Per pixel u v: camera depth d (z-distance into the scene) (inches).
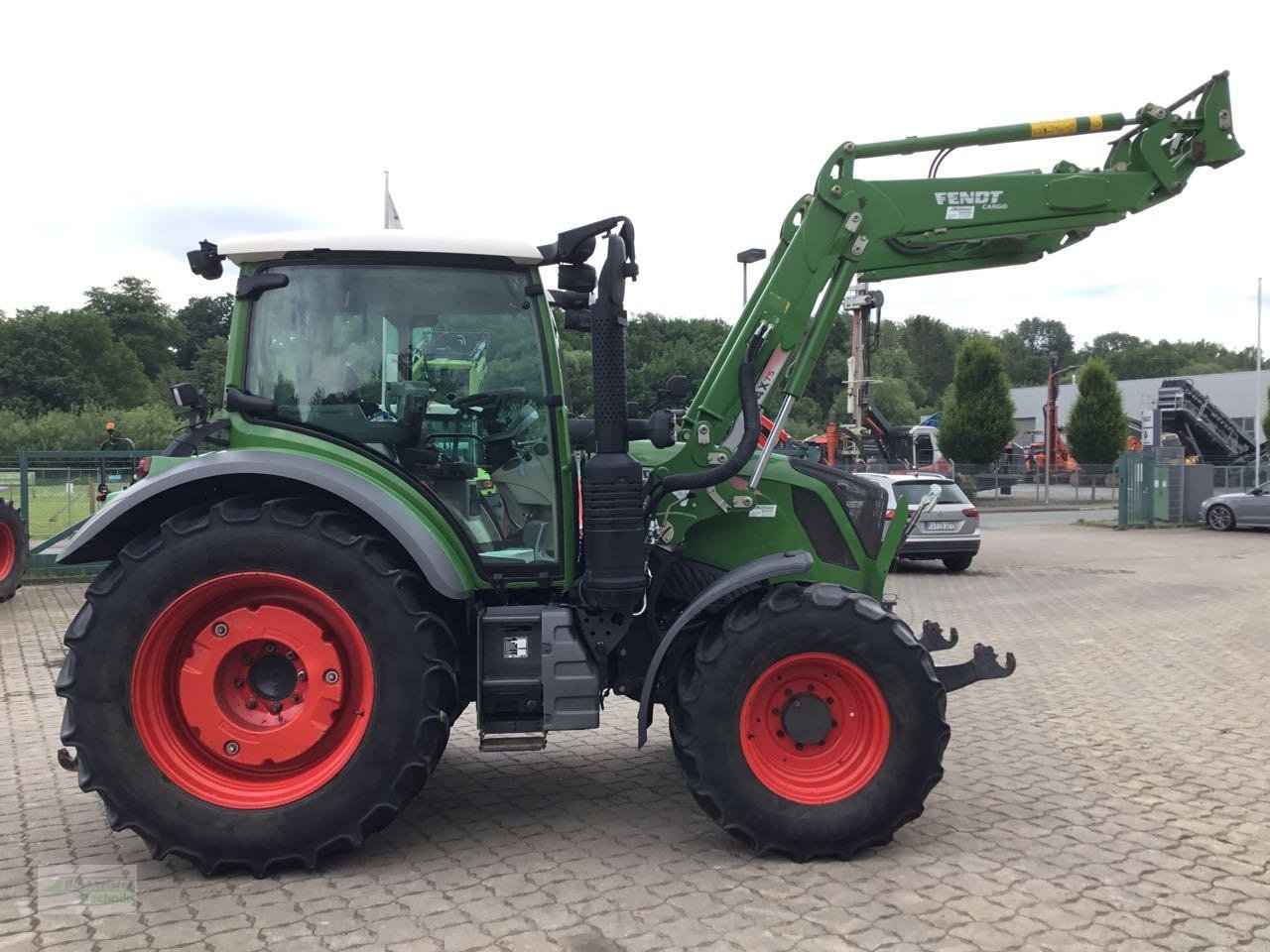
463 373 161.2
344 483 147.9
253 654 148.6
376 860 150.3
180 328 3373.5
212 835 141.2
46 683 279.6
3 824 167.6
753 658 150.6
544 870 146.3
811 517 181.5
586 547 155.3
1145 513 957.8
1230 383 2196.1
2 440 1561.3
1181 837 160.6
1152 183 182.9
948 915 130.6
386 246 156.5
